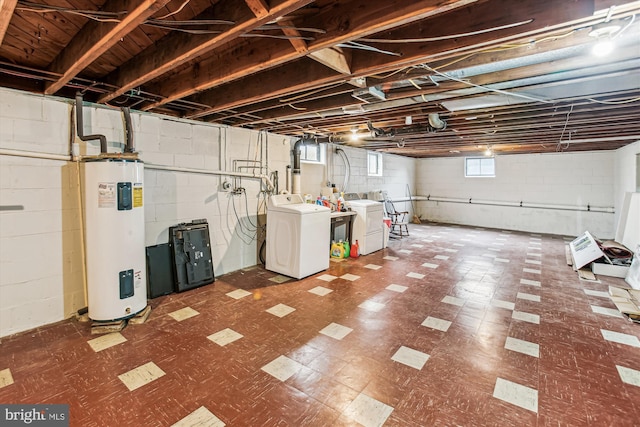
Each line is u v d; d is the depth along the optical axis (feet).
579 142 18.71
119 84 8.25
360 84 8.09
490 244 21.07
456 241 22.11
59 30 6.23
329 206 17.39
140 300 9.37
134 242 9.05
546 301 11.03
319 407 5.78
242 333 8.57
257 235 15.40
